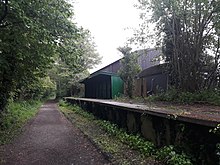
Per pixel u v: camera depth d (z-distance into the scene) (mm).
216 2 10898
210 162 4316
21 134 9758
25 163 5824
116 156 6020
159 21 13680
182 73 12703
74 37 9609
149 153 6051
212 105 9375
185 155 4777
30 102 26812
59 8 8531
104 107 12555
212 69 12695
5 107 12906
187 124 4949
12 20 7332
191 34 12391
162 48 14750
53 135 9695
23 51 8398
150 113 6359
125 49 19641
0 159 6102
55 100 49125
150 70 19047
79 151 6938
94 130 10281
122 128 9055
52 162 5902
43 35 7660
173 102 11141
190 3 11773
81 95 37656
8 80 11469
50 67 12172
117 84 21484
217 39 12422
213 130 3861
